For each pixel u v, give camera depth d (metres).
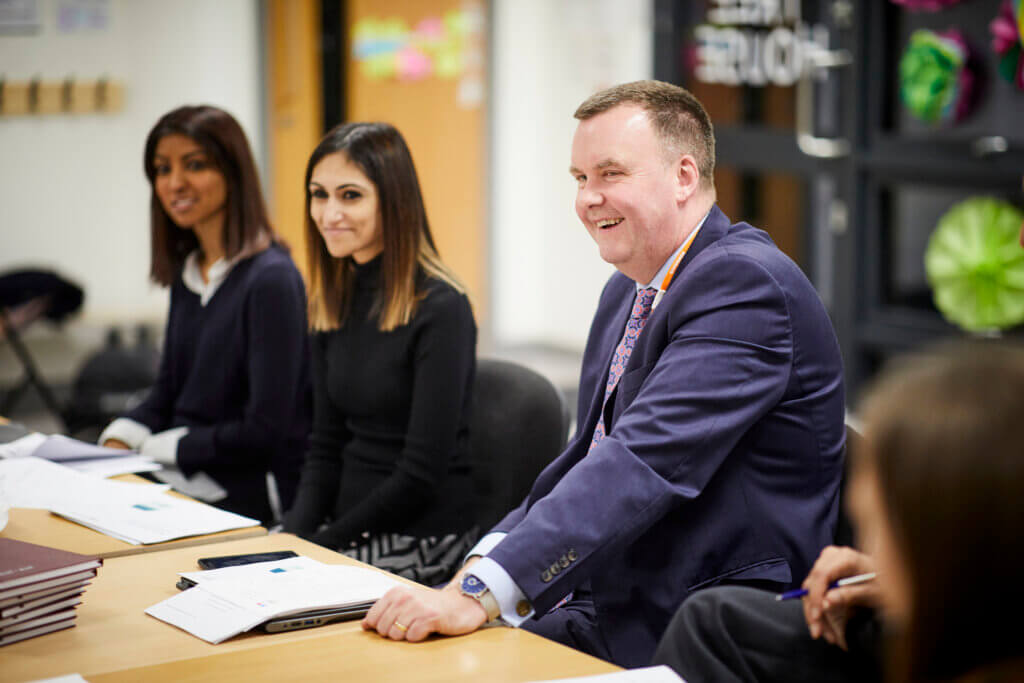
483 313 7.21
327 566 1.63
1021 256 3.80
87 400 5.12
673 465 1.56
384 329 2.22
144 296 6.14
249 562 1.65
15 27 5.75
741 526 1.64
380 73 6.74
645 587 1.66
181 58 6.14
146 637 1.38
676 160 1.73
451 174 7.02
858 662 1.16
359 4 6.63
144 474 2.51
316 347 2.37
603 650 1.69
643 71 6.04
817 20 4.46
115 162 6.03
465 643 1.38
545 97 7.02
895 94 4.28
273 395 2.48
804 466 1.66
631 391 1.72
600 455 1.55
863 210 4.39
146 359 5.20
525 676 1.26
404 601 1.41
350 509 2.26
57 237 5.96
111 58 5.96
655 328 1.69
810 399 1.65
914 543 0.71
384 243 2.22
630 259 1.78
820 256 4.60
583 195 1.77
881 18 4.25
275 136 6.48
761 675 1.20
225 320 2.54
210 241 2.61
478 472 2.30
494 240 7.15
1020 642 0.70
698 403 1.58
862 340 4.41
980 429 0.69
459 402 2.20
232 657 1.32
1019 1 3.54
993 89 3.89
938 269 4.04
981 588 0.69
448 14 6.87
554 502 1.51
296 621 1.42
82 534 1.80
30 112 5.82
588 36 6.49
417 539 2.20
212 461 2.49
